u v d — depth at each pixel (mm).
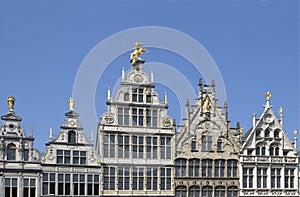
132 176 57250
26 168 53375
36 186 53531
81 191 55156
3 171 52500
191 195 58938
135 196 56906
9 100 54156
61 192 54406
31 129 54375
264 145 62438
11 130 53656
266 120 62969
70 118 55875
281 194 62156
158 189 57844
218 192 59906
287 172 63062
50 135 55000
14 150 53531
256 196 61000
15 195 52750
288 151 63438
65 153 55188
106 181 56281
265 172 62062
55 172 54469
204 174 59719
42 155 54250
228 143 61062
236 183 60531
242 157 61031
